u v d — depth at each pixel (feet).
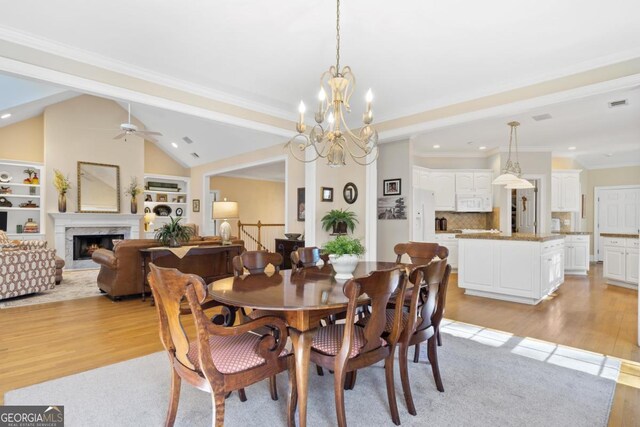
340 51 10.03
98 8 8.08
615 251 18.65
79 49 9.97
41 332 11.07
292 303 5.69
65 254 25.05
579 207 25.00
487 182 24.20
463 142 21.72
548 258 15.52
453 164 25.29
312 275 8.57
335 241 8.36
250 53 10.25
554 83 11.09
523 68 11.01
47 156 24.31
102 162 26.78
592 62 10.30
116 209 27.25
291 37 9.32
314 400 7.11
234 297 6.14
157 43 9.68
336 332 6.77
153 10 8.14
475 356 9.32
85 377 7.97
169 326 5.70
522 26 8.64
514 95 11.93
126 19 8.52
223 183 35.35
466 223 25.61
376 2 7.74
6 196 23.80
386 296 6.11
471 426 6.17
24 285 15.49
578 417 6.47
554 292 17.24
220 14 8.28
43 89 21.42
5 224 23.65
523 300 15.19
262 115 14.89
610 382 7.86
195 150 29.25
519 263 15.06
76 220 25.36
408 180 17.63
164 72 11.57
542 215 23.04
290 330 5.91
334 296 6.22
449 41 9.41
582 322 12.36
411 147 17.75
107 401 6.95
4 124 23.41
